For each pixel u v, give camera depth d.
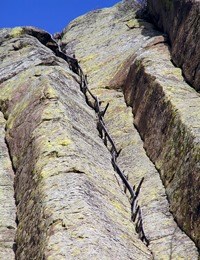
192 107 31.88
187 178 26.73
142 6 58.81
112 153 34.47
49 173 26.75
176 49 40.88
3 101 41.78
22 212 27.28
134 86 41.38
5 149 35.41
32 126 33.38
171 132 31.31
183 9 41.22
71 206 23.52
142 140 35.88
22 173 30.64
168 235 25.23
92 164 29.36
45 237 22.14
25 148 32.31
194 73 36.41
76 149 29.36
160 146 32.34
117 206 26.66
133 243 23.62
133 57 45.72
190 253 23.39
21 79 43.56
